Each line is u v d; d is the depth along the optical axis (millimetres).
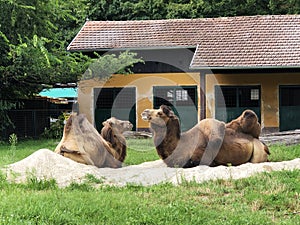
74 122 11953
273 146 17688
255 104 27922
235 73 27719
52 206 7766
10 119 24969
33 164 10836
